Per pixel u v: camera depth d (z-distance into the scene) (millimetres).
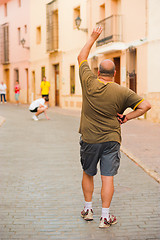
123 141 9617
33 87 30469
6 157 7746
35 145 9234
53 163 7168
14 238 3656
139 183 5656
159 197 4953
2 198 4945
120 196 5004
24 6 31109
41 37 28141
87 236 3705
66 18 23891
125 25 17344
